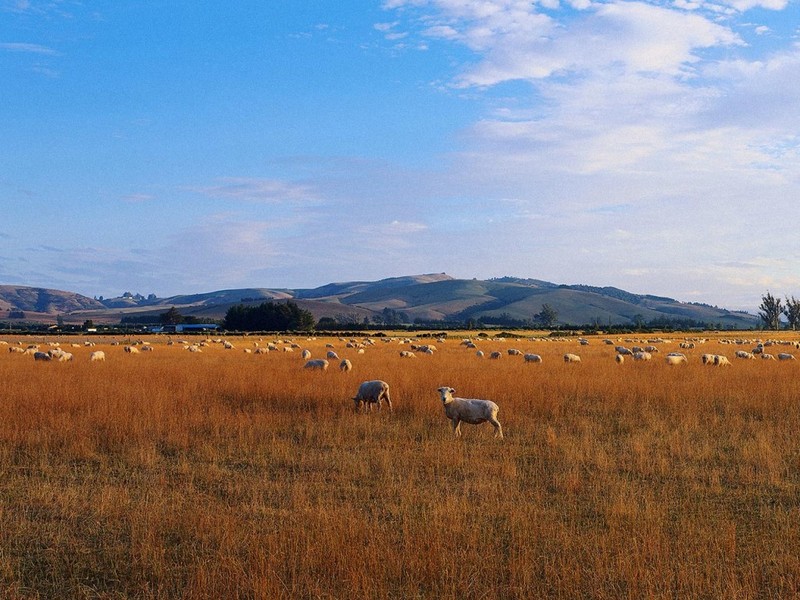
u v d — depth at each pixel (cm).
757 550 769
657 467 1168
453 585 664
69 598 680
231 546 779
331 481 1096
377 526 823
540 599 664
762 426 1538
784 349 5500
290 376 2419
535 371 2759
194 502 967
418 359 3828
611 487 1037
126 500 955
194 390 2031
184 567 742
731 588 648
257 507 936
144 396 1852
